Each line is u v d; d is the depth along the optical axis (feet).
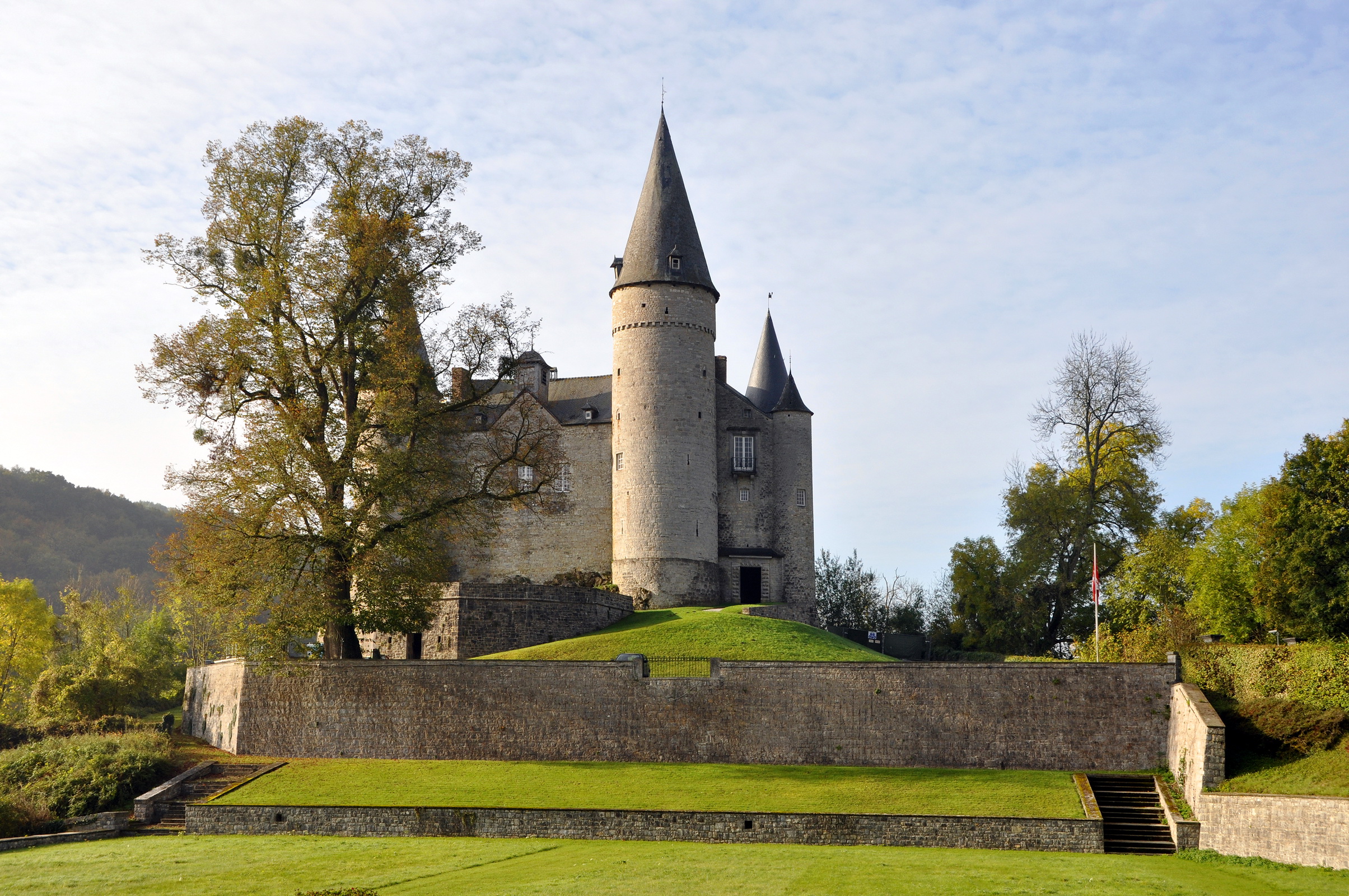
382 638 170.91
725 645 152.87
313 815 102.73
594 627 179.93
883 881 75.61
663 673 129.08
